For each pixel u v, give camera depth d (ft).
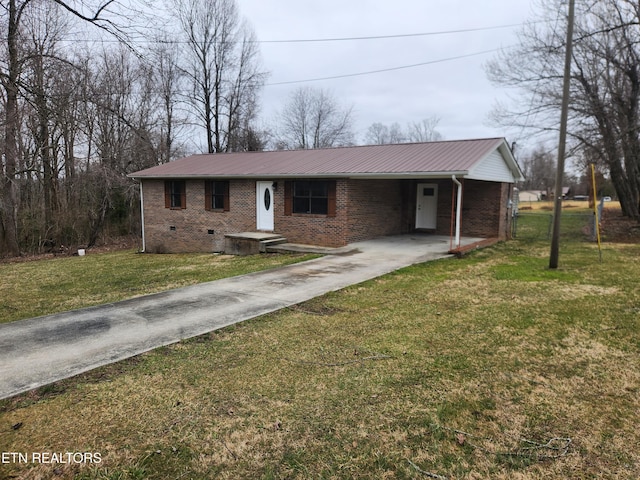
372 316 19.42
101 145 66.54
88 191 66.69
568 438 9.93
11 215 57.88
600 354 14.90
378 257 36.22
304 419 10.75
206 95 93.76
